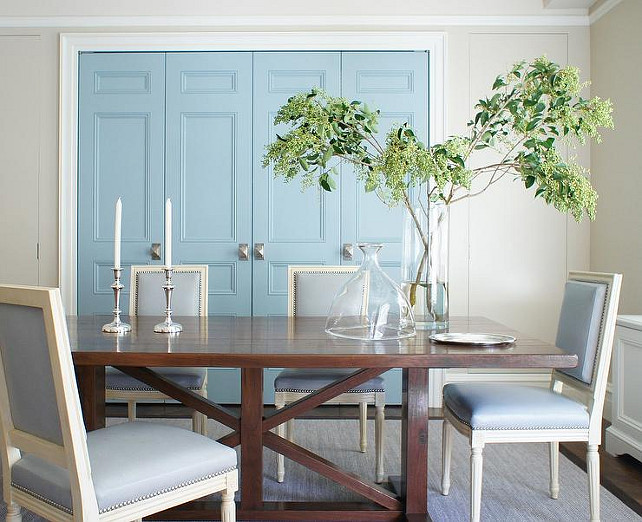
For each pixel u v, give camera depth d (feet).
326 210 13.99
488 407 7.11
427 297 7.64
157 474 5.18
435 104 13.85
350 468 9.68
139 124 14.02
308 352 6.22
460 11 13.85
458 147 6.84
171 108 13.99
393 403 13.99
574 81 7.12
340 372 9.10
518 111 7.39
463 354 6.17
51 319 4.52
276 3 13.83
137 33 13.83
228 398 13.93
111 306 13.99
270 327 8.37
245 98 13.97
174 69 13.96
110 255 13.98
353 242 14.01
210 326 8.48
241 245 14.02
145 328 8.18
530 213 14.01
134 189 14.02
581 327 7.59
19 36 13.91
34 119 13.93
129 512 5.03
